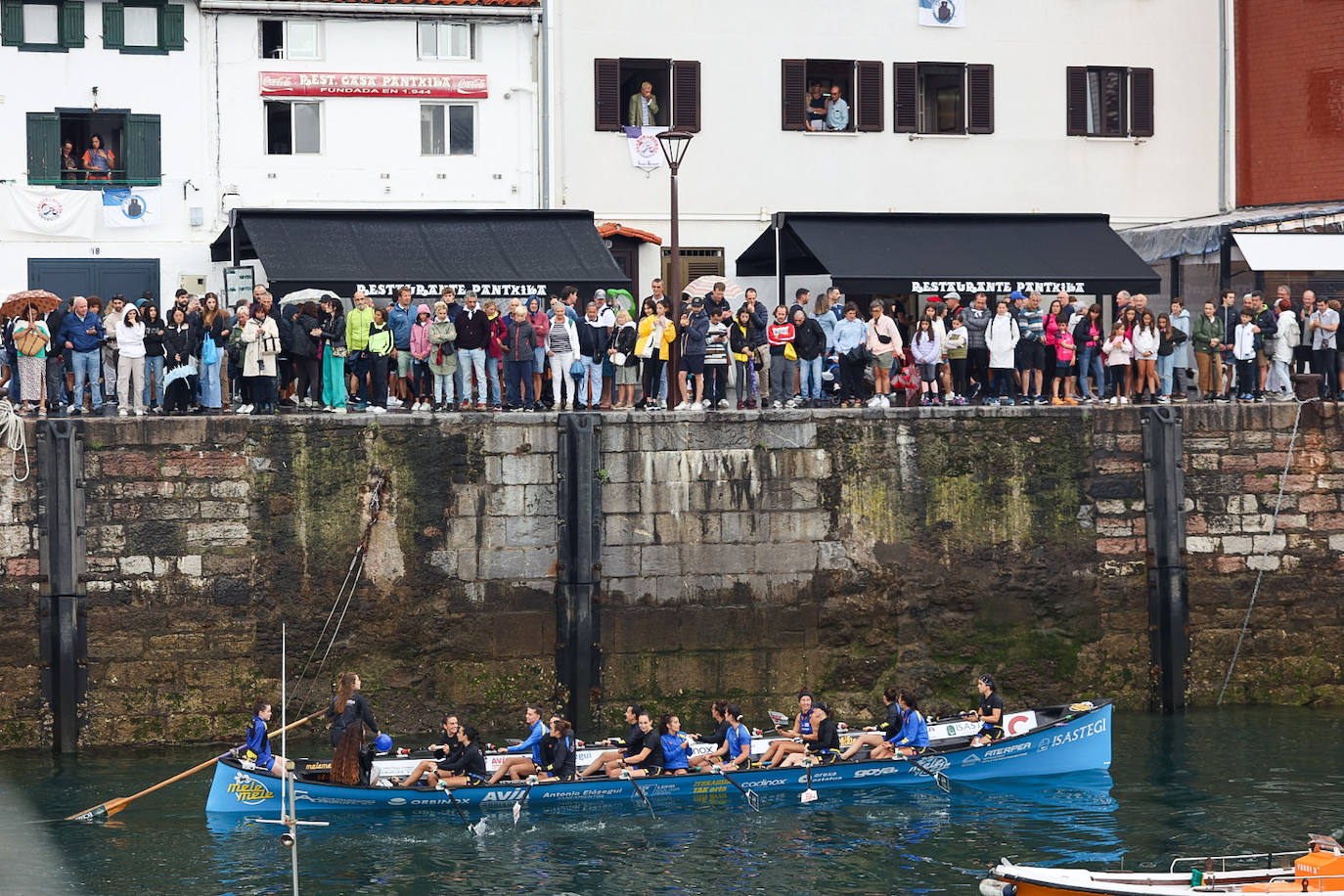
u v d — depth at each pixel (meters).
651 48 58.06
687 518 46.12
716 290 48.81
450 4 56.09
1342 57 60.31
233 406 46.53
